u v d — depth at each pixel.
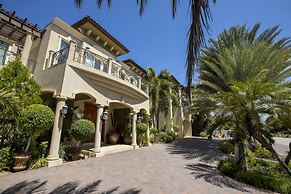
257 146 14.24
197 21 2.18
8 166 7.76
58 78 10.08
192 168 9.54
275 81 9.78
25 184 6.36
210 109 12.42
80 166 8.87
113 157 11.24
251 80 8.90
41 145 9.28
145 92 18.16
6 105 7.52
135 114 15.62
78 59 11.37
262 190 6.93
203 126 33.84
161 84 22.55
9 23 11.20
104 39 17.39
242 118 9.34
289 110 8.70
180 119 29.77
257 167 10.49
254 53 11.33
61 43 13.18
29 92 9.12
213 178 7.96
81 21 15.00
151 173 8.26
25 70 9.35
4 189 5.88
